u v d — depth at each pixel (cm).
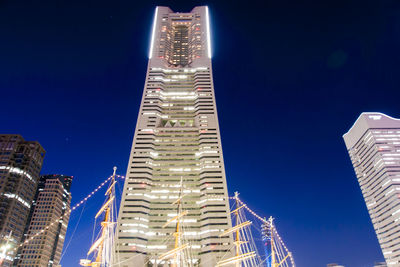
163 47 19725
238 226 7931
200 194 12538
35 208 19838
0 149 16075
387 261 16875
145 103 16175
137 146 14038
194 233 11506
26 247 18150
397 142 18500
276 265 7731
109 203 6097
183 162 13675
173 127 15000
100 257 5712
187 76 17812
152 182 12950
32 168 16550
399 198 16238
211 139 14338
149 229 11600
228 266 10238
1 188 14650
